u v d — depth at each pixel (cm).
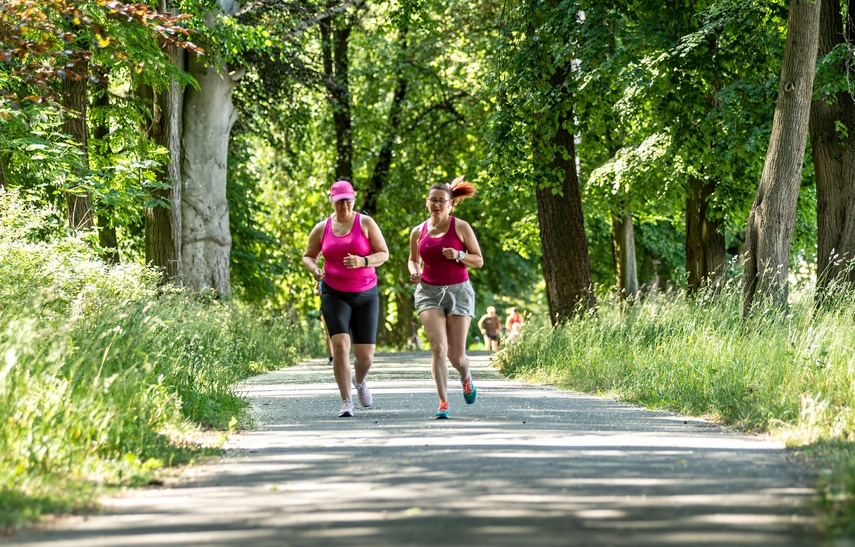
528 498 959
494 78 3491
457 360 1808
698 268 4075
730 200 3656
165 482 1123
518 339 3544
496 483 1048
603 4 3266
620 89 3553
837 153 2953
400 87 6488
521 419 1753
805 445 1355
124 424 1355
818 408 1516
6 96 1953
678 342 2369
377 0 4897
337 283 1839
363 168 6656
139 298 2320
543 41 3309
